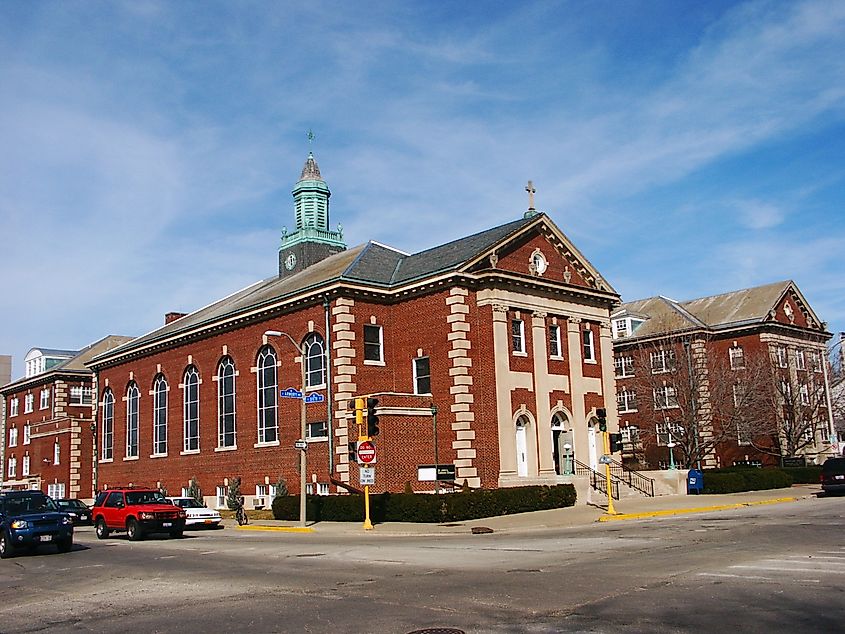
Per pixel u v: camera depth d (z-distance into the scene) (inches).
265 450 1739.7
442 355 1571.1
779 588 519.2
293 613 508.4
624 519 1233.4
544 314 1672.0
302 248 2197.3
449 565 719.7
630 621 439.2
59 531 1012.5
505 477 1515.7
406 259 1875.0
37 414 2955.2
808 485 2082.9
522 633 422.0
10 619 546.6
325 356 1619.1
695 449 2143.2
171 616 522.9
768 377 2354.8
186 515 1390.3
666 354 2432.3
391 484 1471.5
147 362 2210.9
